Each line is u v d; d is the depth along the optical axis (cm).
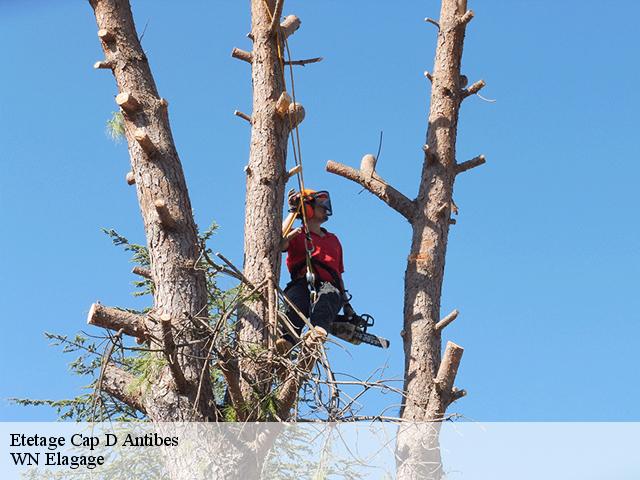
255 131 1000
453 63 1079
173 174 924
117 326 852
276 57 1029
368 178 1050
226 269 890
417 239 1009
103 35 953
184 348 855
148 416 864
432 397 889
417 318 968
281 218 971
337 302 943
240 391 848
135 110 938
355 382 792
